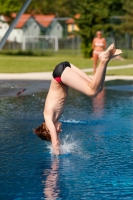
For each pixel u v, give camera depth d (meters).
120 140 14.81
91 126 17.05
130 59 69.56
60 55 84.25
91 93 11.59
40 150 13.58
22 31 128.62
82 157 12.78
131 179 10.90
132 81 33.56
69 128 16.70
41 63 54.34
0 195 9.87
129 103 22.53
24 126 16.92
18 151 13.48
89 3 76.56
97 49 35.75
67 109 20.77
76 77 11.93
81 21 75.75
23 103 22.45
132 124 17.31
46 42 96.19
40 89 28.16
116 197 9.73
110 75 37.94
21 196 9.80
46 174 11.28
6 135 15.49
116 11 105.06
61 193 9.97
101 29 76.12
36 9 153.62
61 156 12.93
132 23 90.00
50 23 133.88
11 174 11.31
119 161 12.40
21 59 64.69
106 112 19.92
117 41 85.88
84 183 10.61
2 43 26.05
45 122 12.78
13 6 88.69
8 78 34.62
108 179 10.90
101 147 13.91
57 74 12.27
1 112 19.88
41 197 9.74
